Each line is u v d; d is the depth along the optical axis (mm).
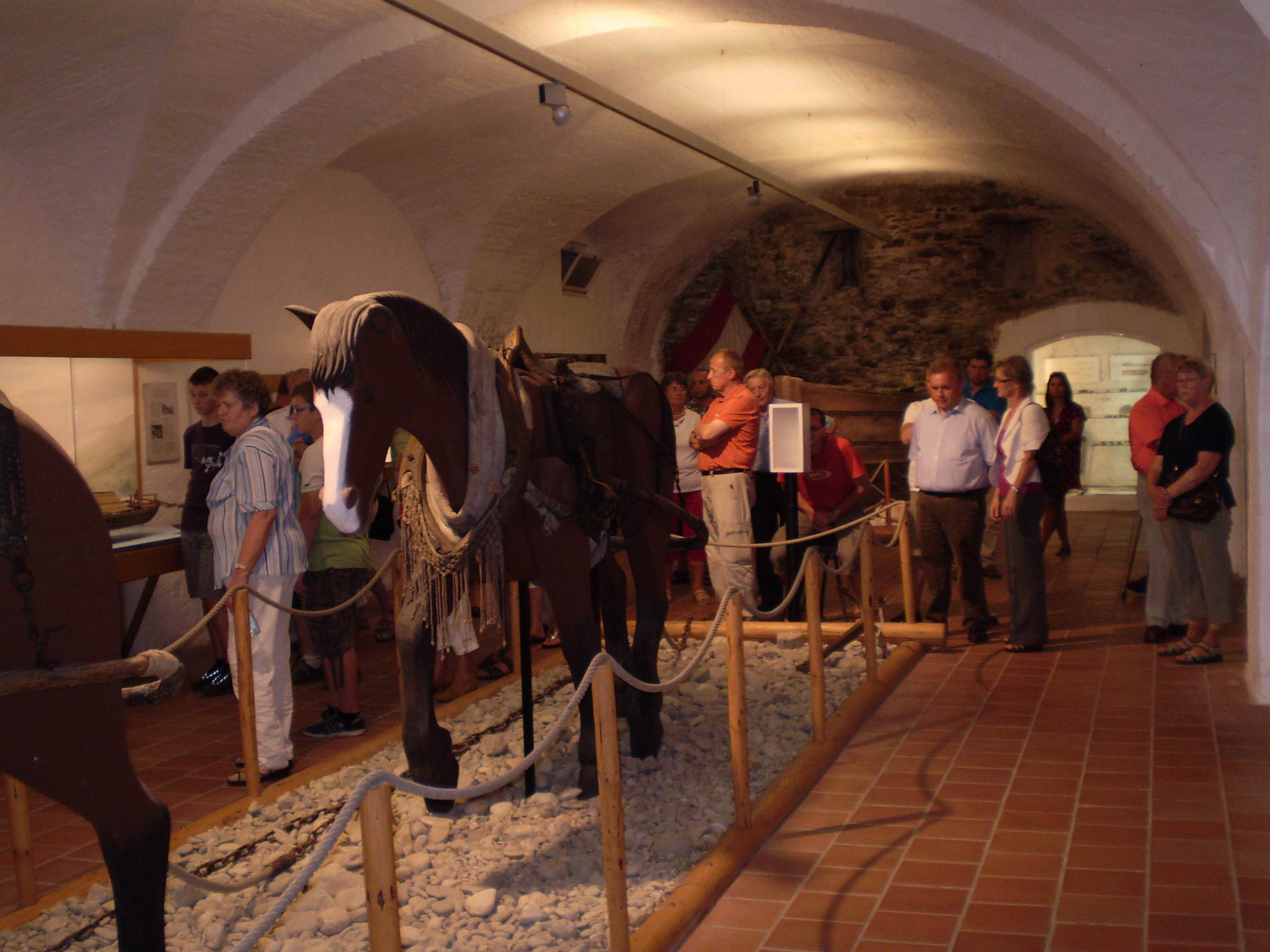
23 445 2809
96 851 4641
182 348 6891
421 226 10992
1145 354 15688
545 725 5918
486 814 4711
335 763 5379
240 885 3568
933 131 11375
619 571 5840
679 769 5176
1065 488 7367
